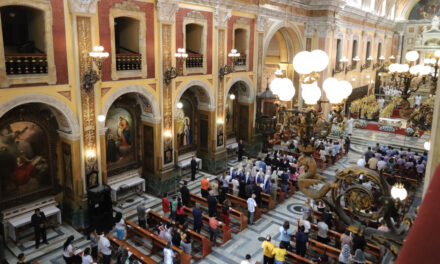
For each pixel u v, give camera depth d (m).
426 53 37.25
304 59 4.63
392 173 16.77
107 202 12.47
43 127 12.00
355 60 29.31
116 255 10.84
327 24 23.11
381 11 34.81
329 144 20.30
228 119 20.53
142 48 13.57
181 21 14.95
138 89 13.66
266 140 21.03
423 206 1.06
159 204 14.48
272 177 14.98
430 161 2.36
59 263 10.57
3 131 11.08
